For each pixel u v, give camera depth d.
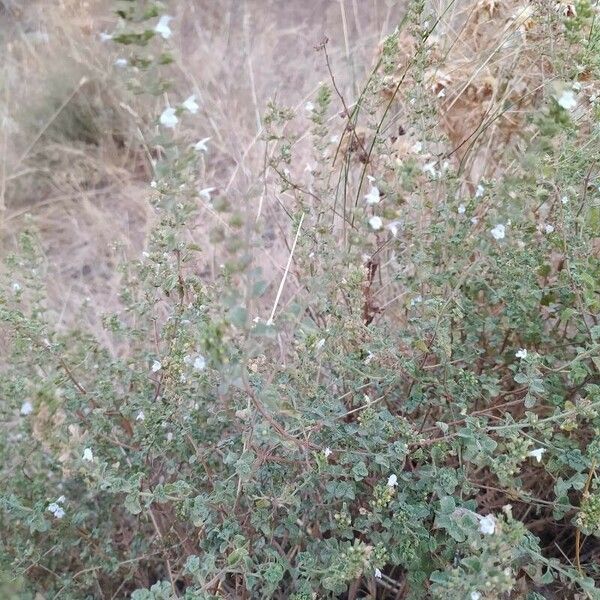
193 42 1.17
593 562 0.48
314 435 0.48
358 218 0.47
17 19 1.26
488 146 0.69
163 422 0.51
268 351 0.60
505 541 0.37
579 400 0.45
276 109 0.58
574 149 0.50
